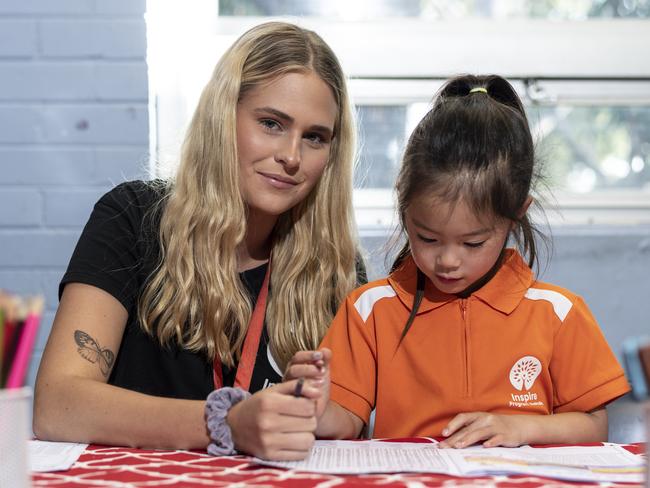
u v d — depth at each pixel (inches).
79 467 33.9
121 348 51.5
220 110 50.1
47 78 74.0
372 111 77.5
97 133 74.2
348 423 45.9
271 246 55.4
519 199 44.7
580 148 78.1
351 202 56.3
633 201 77.7
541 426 40.8
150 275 51.3
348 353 48.5
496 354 45.9
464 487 30.3
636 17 78.8
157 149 74.9
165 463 34.9
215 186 50.8
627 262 73.2
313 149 50.6
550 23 78.3
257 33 51.0
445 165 43.1
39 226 74.4
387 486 30.5
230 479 31.7
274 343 52.6
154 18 74.6
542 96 77.4
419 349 46.8
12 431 26.6
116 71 74.0
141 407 39.5
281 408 35.2
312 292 54.1
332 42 77.0
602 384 45.2
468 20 78.2
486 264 44.0
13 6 73.7
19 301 27.0
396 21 77.9
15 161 74.2
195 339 50.6
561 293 47.7
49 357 44.9
